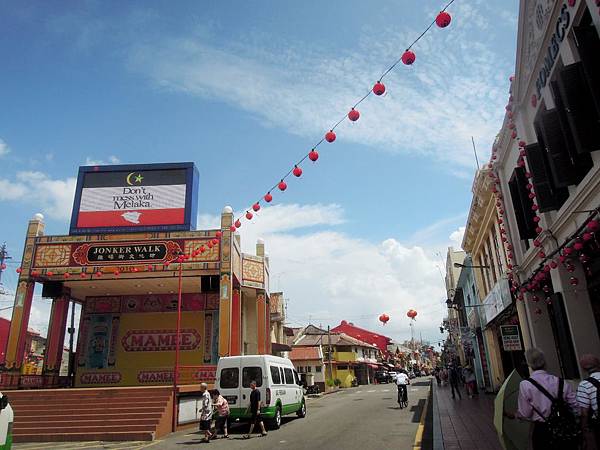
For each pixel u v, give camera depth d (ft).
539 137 32.83
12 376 67.87
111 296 88.48
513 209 43.55
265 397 48.80
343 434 41.63
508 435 19.21
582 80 23.36
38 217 77.77
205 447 39.70
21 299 72.59
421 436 38.52
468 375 73.20
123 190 79.15
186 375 73.97
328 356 173.99
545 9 29.30
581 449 15.42
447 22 22.89
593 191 25.61
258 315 88.17
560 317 31.99
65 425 50.01
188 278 76.74
